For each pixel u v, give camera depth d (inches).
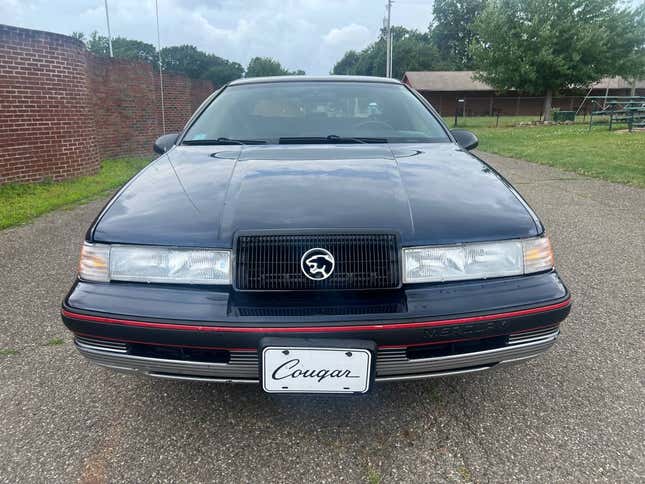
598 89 1530.5
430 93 1584.6
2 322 108.3
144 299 63.6
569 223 191.9
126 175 323.9
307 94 115.3
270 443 70.6
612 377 86.4
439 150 97.4
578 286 127.4
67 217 206.8
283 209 68.1
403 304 62.4
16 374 88.0
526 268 67.9
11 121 259.0
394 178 78.7
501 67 871.1
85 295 65.3
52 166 285.4
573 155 395.2
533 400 80.2
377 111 112.0
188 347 62.1
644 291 123.6
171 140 113.1
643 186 263.7
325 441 71.1
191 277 64.4
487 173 85.0
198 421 75.4
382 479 63.8
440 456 67.8
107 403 79.8
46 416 76.4
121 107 421.1
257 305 62.0
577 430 72.8
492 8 888.9
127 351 65.0
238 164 86.4
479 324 62.7
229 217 67.4
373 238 64.0
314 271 63.2
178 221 67.7
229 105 113.8
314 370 61.7
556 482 62.9
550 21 831.7
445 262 65.2
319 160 87.8
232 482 63.4
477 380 86.2
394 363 63.3
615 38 832.9
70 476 64.2
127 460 67.1
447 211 69.5
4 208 215.8
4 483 62.9
